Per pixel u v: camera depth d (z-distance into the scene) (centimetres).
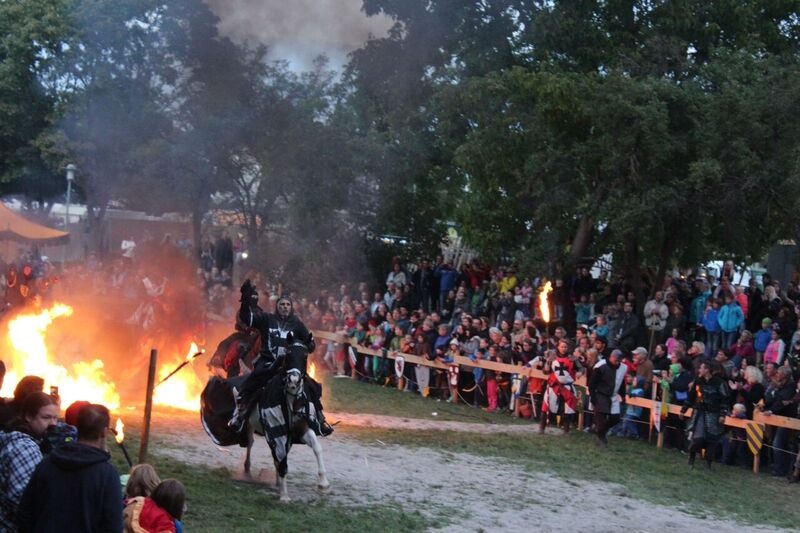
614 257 2962
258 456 1489
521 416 2198
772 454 1795
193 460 1404
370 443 1702
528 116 2583
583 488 1480
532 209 2786
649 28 2650
